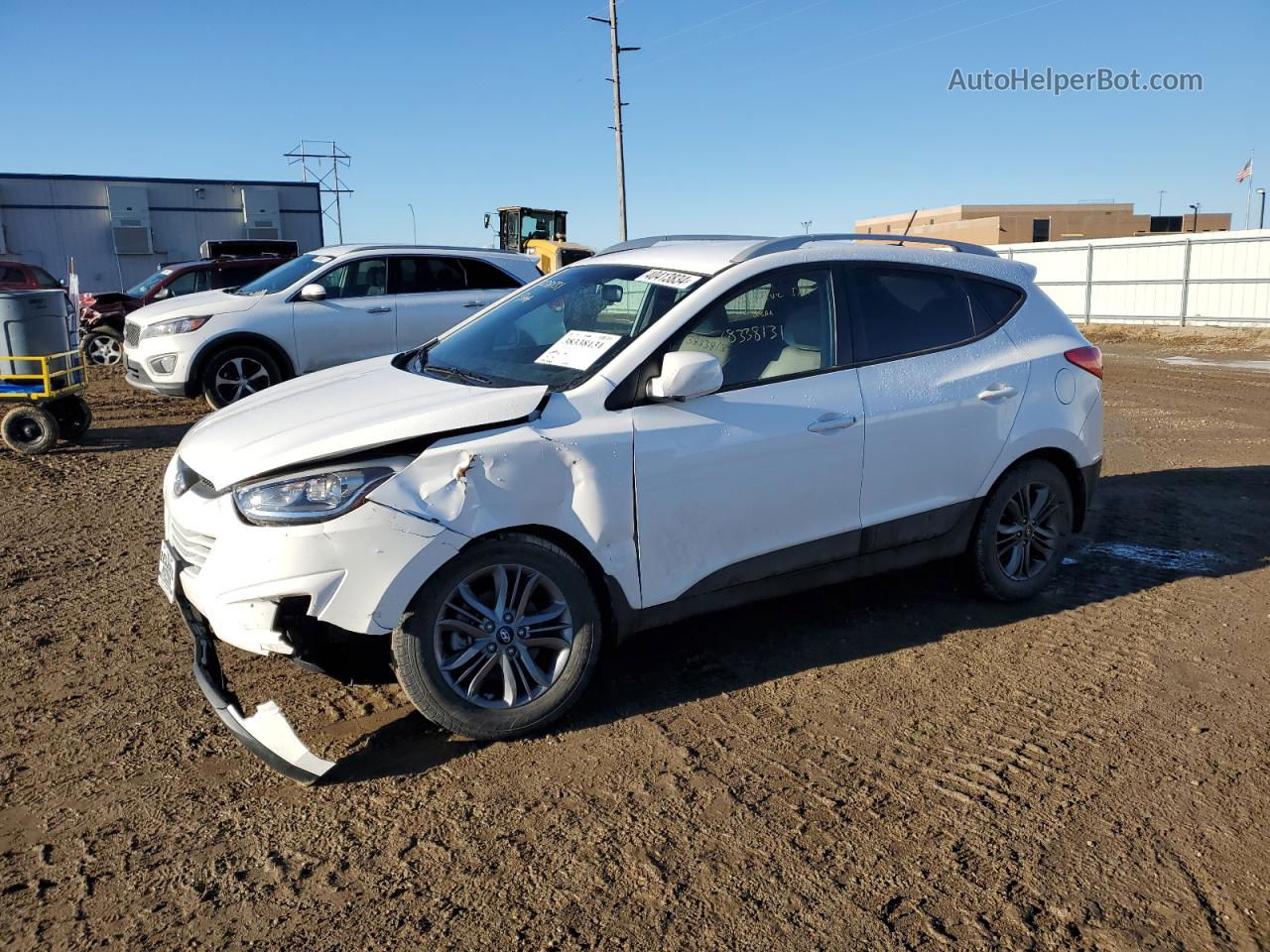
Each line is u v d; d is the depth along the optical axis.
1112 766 3.32
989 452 4.49
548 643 3.47
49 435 8.55
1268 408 11.20
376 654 4.04
